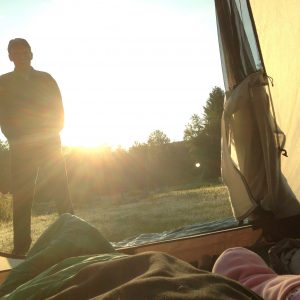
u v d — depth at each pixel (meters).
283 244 2.16
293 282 0.92
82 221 1.56
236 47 3.20
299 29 3.11
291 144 3.11
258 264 1.21
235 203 3.02
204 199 5.27
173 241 2.70
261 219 2.86
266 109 3.04
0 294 1.25
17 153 3.60
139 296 0.62
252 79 3.04
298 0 3.10
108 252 1.44
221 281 0.71
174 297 0.60
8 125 3.63
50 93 3.75
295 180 3.08
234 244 2.72
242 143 3.10
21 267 1.32
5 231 4.35
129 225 4.08
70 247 1.38
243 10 3.19
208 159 14.07
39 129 3.68
